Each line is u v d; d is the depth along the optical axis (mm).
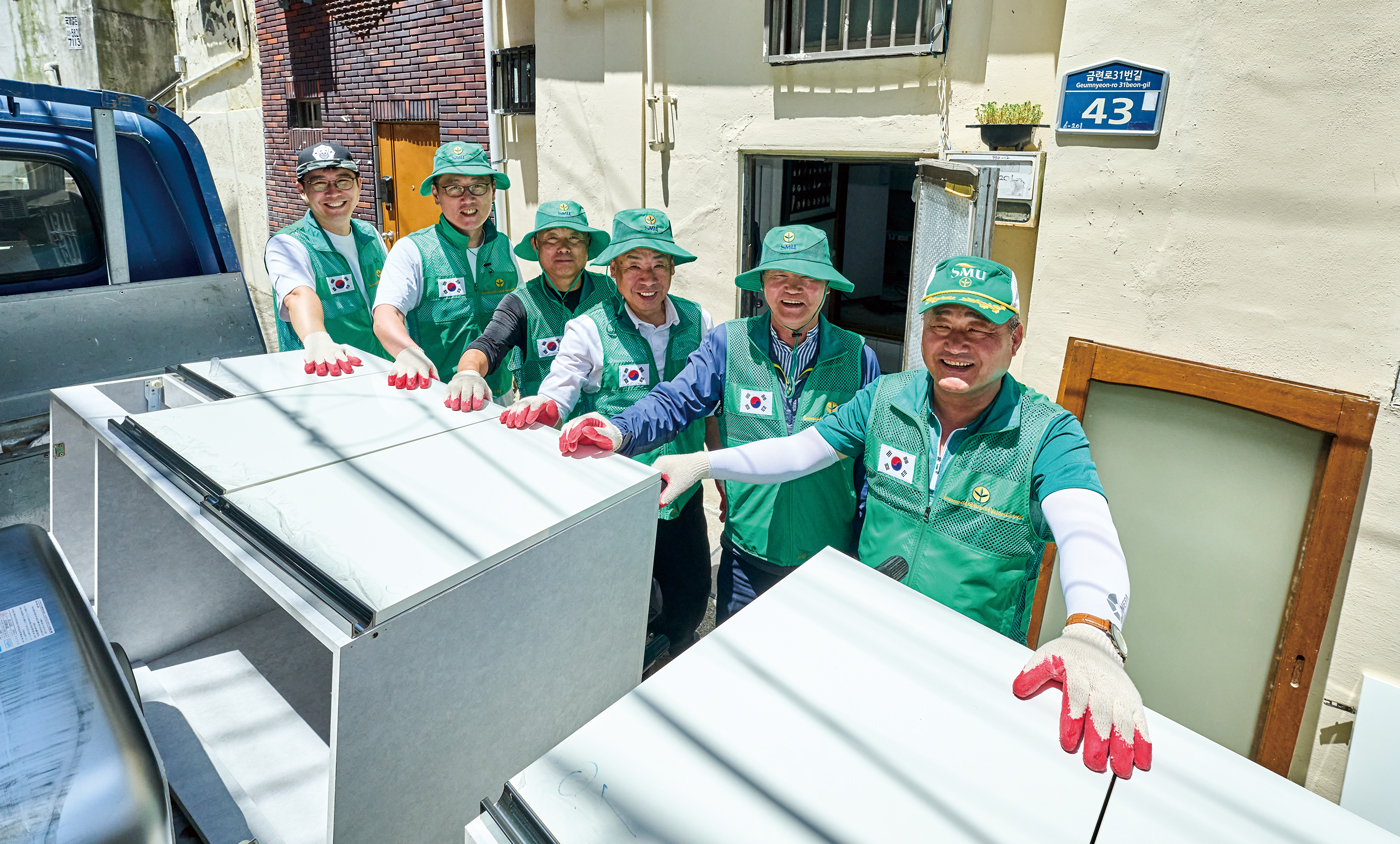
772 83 3754
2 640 1220
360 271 3318
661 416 2240
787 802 883
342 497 1390
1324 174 2232
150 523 1827
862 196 7223
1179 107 2426
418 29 6047
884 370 5855
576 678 1516
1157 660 2801
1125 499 2770
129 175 3035
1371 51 2105
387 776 1176
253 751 1607
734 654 1128
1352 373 2281
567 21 4613
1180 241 2500
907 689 1075
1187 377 2516
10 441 2492
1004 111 2900
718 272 4211
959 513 1806
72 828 975
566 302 2881
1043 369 2873
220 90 9039
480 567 1211
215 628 2027
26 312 2529
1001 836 854
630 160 4426
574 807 869
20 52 9711
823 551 1424
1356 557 2379
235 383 1997
